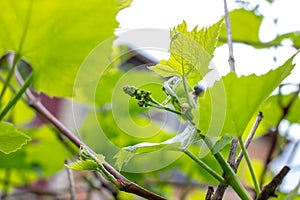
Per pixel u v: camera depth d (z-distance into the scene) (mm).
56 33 591
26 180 1346
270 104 854
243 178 1030
